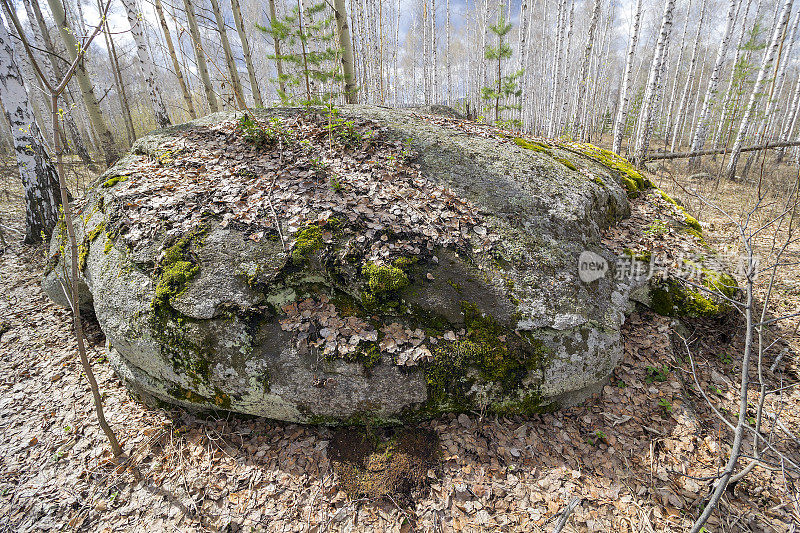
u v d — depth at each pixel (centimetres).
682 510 296
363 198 421
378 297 359
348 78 743
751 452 332
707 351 443
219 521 290
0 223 780
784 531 278
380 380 330
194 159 484
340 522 290
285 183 437
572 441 345
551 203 464
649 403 374
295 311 354
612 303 416
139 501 303
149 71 1021
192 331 338
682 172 1372
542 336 361
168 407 374
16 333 475
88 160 1224
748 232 722
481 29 2361
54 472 323
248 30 1802
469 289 374
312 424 354
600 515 293
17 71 629
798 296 524
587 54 1459
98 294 374
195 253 367
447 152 511
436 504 299
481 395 345
